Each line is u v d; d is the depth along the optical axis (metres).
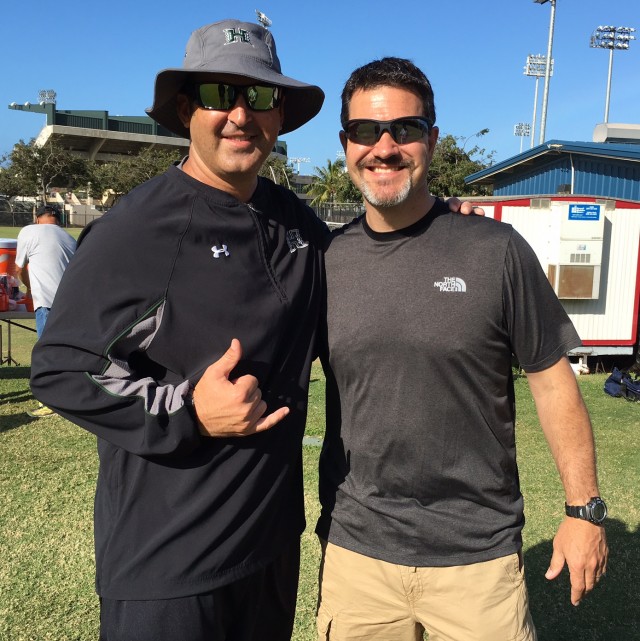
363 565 2.03
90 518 3.90
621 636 2.82
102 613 1.82
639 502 4.10
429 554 1.94
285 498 1.98
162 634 1.71
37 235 6.20
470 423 1.92
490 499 1.94
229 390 1.62
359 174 2.00
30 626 2.89
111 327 1.67
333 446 2.14
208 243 1.80
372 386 1.96
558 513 3.94
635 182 10.37
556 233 7.58
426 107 1.95
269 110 1.89
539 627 2.89
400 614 2.02
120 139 81.00
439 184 28.45
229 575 1.79
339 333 2.00
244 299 1.83
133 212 1.74
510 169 13.77
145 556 1.72
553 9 23.80
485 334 1.88
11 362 8.70
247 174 1.87
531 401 6.35
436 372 1.90
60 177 62.84
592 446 1.92
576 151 11.24
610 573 3.30
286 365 1.93
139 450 1.65
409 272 1.94
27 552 3.51
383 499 1.99
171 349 1.75
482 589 1.90
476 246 1.90
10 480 4.47
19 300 7.71
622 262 7.82
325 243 2.14
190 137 2.07
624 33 31.88
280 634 2.16
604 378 7.64
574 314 7.83
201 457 1.75
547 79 24.38
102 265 1.69
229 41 1.87
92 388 1.65
